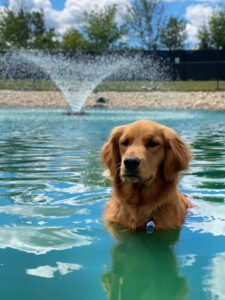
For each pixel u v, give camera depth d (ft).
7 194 3.60
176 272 2.08
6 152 5.85
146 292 1.85
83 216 3.06
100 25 42.93
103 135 7.87
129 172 2.89
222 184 4.07
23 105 16.75
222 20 48.60
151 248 2.47
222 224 2.91
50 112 13.60
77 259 2.24
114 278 1.99
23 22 44.60
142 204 2.99
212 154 5.70
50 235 2.64
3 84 22.95
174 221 3.00
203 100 17.26
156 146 3.03
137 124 3.14
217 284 1.92
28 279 1.96
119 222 3.02
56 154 5.69
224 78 25.30
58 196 3.57
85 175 4.38
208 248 2.44
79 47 42.70
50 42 43.52
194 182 4.14
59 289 1.86
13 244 2.45
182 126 9.39
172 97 18.25
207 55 30.17
